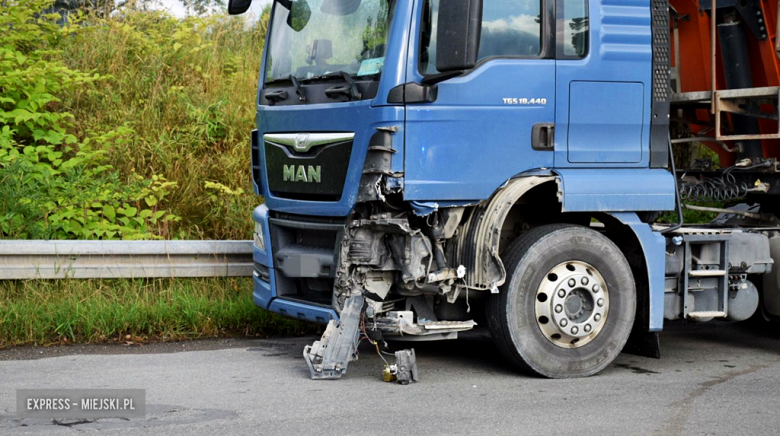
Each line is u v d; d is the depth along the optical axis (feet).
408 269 19.57
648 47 21.11
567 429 15.94
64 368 20.26
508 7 19.90
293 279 22.25
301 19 22.09
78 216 28.55
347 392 18.58
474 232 19.81
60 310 23.47
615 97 20.75
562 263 20.30
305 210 21.02
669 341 25.53
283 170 21.72
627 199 20.74
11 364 20.58
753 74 24.85
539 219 22.03
